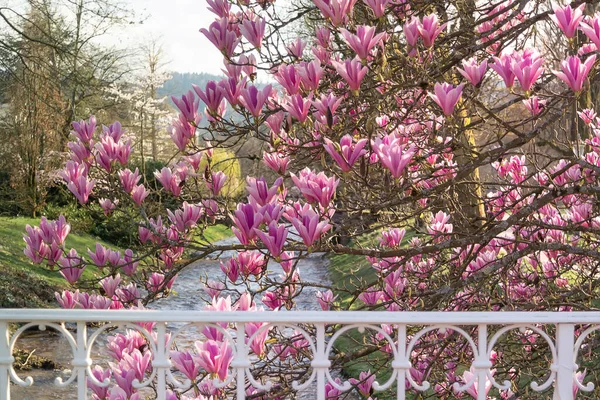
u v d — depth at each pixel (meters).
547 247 3.49
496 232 3.51
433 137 3.73
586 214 4.31
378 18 3.18
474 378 2.59
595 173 3.70
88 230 22.14
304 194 2.89
